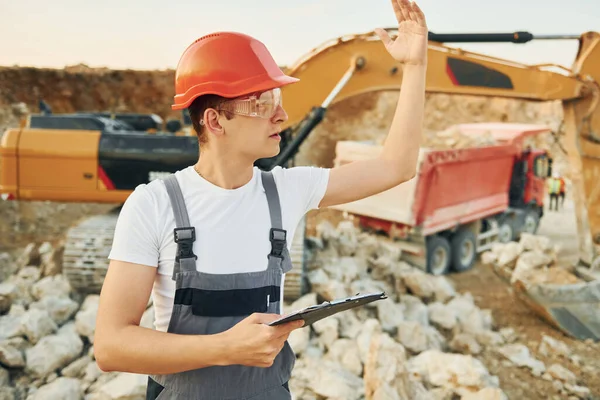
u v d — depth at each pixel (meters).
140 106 18.66
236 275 1.40
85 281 5.52
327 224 7.04
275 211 1.49
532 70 6.48
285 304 5.49
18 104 17.64
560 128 17.83
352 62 5.97
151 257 1.37
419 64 1.67
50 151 5.98
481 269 7.96
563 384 4.67
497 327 5.88
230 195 1.44
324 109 5.72
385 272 6.34
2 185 5.98
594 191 6.91
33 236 10.46
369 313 5.43
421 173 6.85
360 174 1.63
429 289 6.03
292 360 1.54
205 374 1.42
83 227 5.79
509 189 9.39
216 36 1.45
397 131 1.66
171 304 1.40
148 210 1.38
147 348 1.23
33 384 4.18
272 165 5.87
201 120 1.45
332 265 6.16
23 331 4.58
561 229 11.22
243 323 1.23
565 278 6.03
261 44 1.48
